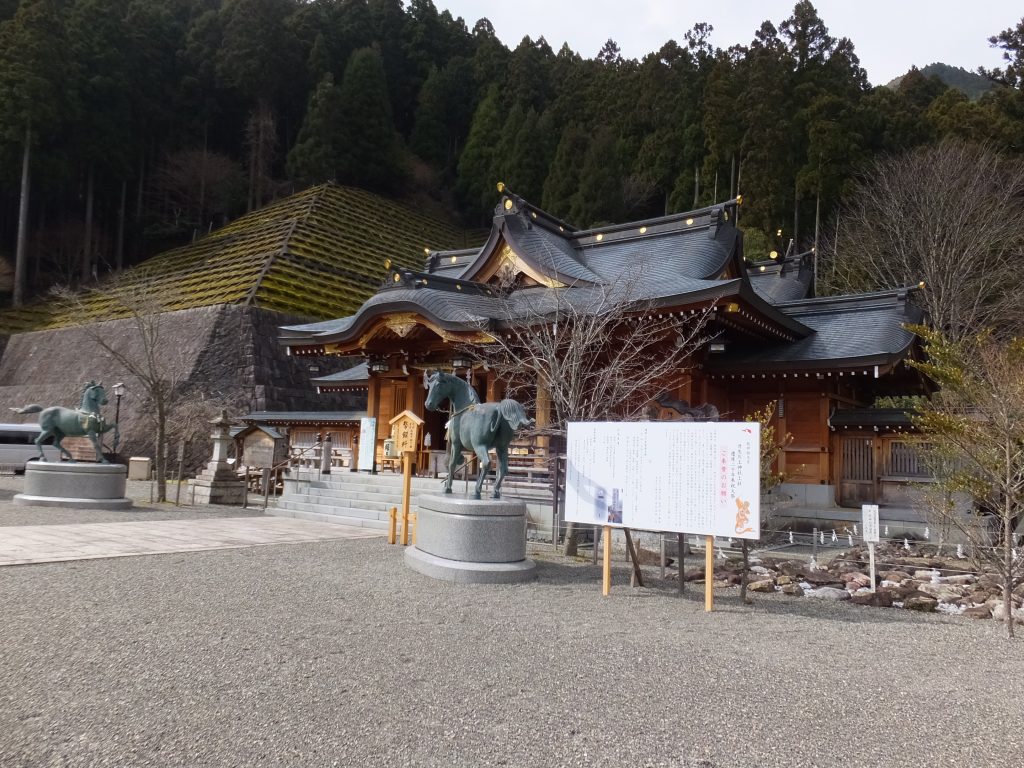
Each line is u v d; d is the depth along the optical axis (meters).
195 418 30.67
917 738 4.72
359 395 38.69
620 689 5.48
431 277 21.25
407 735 4.46
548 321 16.39
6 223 58.59
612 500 9.13
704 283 18.44
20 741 4.18
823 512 17.97
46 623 6.77
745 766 4.20
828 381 19.14
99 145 56.81
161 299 42.62
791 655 6.67
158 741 4.24
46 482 17.56
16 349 44.72
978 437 9.75
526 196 63.34
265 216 59.31
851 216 39.22
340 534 14.50
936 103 44.94
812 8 49.03
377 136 70.25
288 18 76.25
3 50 50.69
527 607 8.27
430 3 91.25
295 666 5.75
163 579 9.08
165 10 70.75
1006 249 32.91
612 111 65.81
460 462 13.00
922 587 10.30
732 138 47.22
